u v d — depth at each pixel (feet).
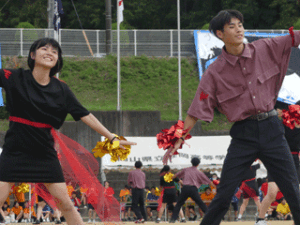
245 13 231.91
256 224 41.22
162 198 85.35
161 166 103.30
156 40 185.37
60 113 25.53
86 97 165.27
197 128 145.69
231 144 27.07
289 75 166.40
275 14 238.27
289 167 26.30
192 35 184.24
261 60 26.58
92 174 29.07
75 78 172.45
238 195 84.99
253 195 82.17
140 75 174.81
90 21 245.04
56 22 128.67
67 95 25.71
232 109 26.73
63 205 25.67
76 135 135.44
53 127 25.45
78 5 246.68
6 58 174.60
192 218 98.17
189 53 183.62
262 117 26.43
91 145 135.44
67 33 183.11
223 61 26.73
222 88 26.76
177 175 79.15
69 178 28.45
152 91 168.96
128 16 248.93
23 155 24.39
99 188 29.84
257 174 99.25
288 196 26.58
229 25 26.03
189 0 259.80
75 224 26.05
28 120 24.48
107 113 141.18
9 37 178.19
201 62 175.83
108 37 183.73
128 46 184.75
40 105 24.61
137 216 83.10
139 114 142.20
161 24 258.57
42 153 24.72
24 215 82.28
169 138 27.17
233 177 26.53
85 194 29.89
